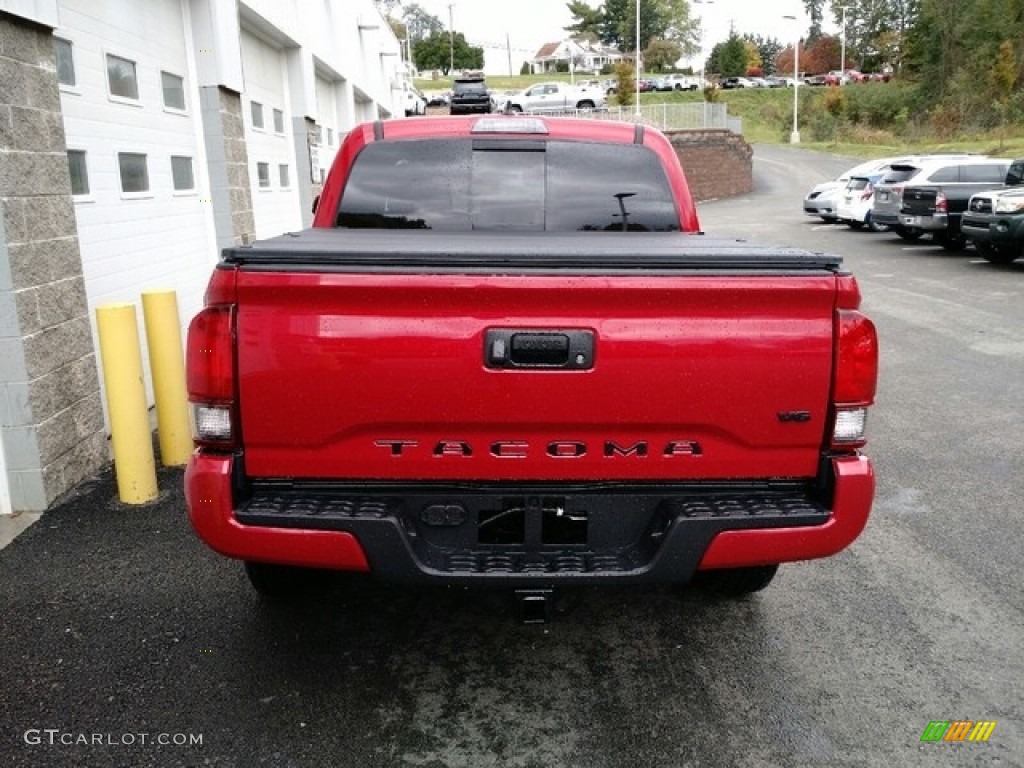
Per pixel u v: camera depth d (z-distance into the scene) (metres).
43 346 5.07
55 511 5.07
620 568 2.92
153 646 3.64
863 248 20.30
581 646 3.67
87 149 6.40
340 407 2.79
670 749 2.99
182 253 8.34
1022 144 47.72
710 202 37.62
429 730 3.09
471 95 32.91
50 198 5.17
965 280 14.90
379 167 4.51
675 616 3.93
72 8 6.22
